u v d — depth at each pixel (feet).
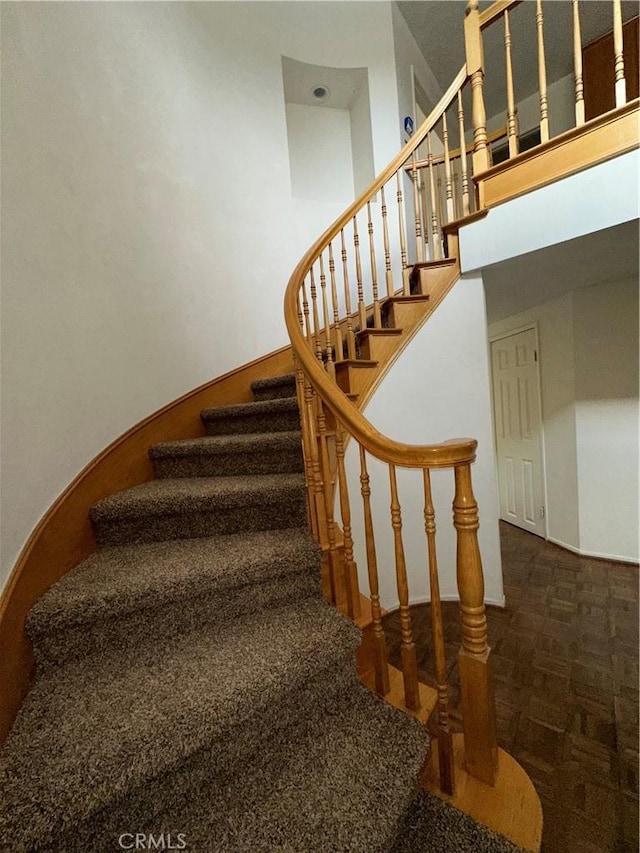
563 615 6.88
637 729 4.44
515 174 6.01
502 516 12.59
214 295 7.74
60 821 2.16
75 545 4.29
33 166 4.16
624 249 6.10
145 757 2.46
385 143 10.32
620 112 4.95
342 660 3.47
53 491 4.09
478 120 6.32
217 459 5.92
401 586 3.47
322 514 4.42
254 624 3.84
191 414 7.09
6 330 3.53
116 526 4.72
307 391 4.33
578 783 3.87
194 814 2.60
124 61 6.13
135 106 6.27
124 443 5.51
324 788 2.74
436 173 9.64
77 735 2.63
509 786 3.30
